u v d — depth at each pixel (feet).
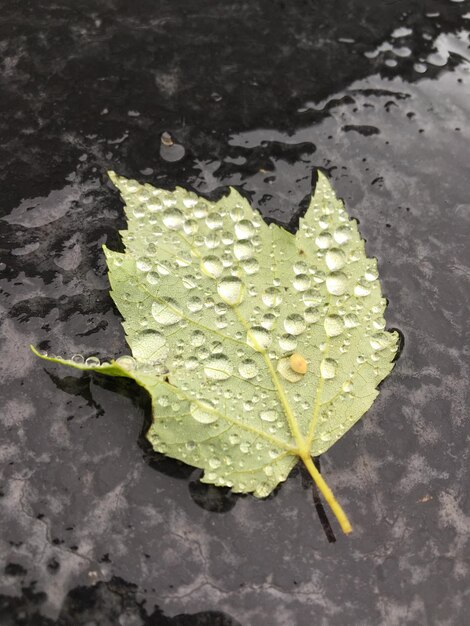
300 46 0.57
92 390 0.43
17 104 0.52
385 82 0.56
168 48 0.56
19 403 0.43
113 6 0.57
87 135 0.51
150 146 0.51
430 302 0.48
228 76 0.55
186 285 0.42
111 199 0.49
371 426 0.44
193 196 0.45
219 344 0.42
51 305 0.45
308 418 0.41
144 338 0.41
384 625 0.40
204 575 0.40
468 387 0.46
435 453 0.44
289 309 0.43
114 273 0.42
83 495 0.41
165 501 0.41
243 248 0.44
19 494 0.41
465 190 0.52
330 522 0.41
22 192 0.49
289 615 0.40
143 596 0.39
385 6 0.60
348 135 0.54
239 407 0.41
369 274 0.44
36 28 0.56
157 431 0.39
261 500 0.41
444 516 0.43
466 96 0.56
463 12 0.60
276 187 0.51
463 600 0.41
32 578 0.39
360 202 0.51
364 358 0.43
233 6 0.58
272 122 0.53
